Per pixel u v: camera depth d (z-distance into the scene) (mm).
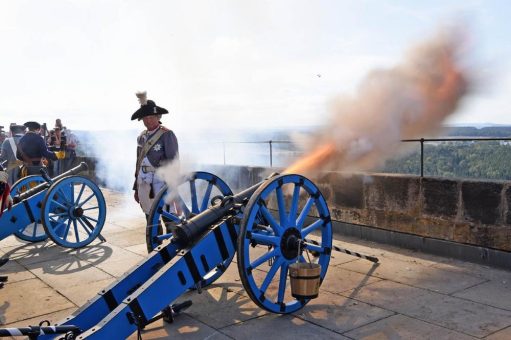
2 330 2920
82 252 6266
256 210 3850
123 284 3652
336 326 3812
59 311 4281
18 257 6109
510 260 5145
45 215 6133
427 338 3561
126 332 3271
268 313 4117
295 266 3906
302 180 4227
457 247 5578
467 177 5535
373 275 5012
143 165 5527
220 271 4809
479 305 4156
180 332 3789
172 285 3572
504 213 5176
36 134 7719
